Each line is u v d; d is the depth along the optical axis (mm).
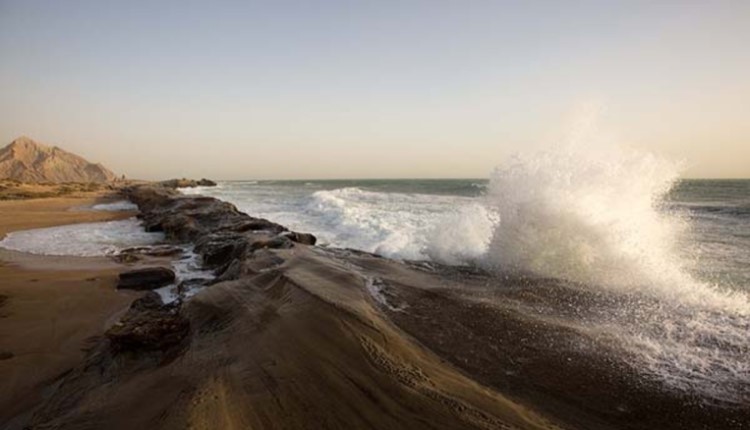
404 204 22141
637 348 4395
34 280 8836
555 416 3162
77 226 18656
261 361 3779
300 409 3012
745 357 4207
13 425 3910
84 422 3160
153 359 4465
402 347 4059
